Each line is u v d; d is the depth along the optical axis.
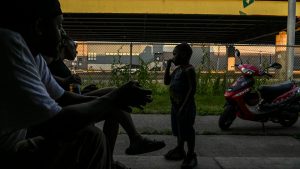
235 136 7.43
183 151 5.49
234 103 7.86
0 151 1.68
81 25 29.86
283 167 5.20
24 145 1.74
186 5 22.86
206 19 25.72
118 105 1.74
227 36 38.69
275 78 15.62
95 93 2.49
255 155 5.95
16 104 1.55
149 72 14.08
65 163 1.71
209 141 6.93
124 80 13.68
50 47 1.75
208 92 14.10
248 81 7.97
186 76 5.18
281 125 8.64
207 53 14.63
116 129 2.41
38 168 1.71
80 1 22.33
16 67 1.55
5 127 1.56
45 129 1.64
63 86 3.59
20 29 1.67
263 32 34.25
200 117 9.44
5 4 1.65
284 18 24.62
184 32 34.94
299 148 6.46
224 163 5.39
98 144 1.77
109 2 22.56
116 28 31.98
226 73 14.55
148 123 8.41
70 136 1.70
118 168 2.44
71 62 15.09
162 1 22.80
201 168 5.14
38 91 1.59
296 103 8.40
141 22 27.72
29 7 1.65
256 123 8.86
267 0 22.91
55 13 1.72
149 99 1.77
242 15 23.20
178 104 5.27
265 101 8.22
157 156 5.74
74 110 1.65
